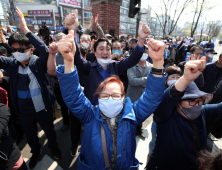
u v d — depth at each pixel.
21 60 1.61
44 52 1.65
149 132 2.73
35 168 1.95
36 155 2.02
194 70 0.81
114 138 0.99
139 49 1.65
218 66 2.52
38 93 1.77
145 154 2.23
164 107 1.05
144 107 1.03
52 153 2.17
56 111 3.43
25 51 1.58
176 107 1.22
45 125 1.91
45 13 31.77
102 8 3.96
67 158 2.12
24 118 1.79
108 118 1.03
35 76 1.71
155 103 0.97
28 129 1.84
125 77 2.88
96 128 1.01
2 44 3.16
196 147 1.14
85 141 1.04
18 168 1.33
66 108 2.73
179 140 1.14
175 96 0.95
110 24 4.17
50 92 1.92
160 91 0.94
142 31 1.56
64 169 1.95
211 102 2.10
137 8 4.08
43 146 2.33
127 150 0.99
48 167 1.98
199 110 1.13
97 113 1.05
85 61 1.81
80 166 1.03
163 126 1.21
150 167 1.42
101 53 1.69
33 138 1.92
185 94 1.10
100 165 0.97
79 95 0.96
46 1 32.59
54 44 1.52
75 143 2.14
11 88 1.71
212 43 6.76
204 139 1.19
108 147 0.97
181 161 1.17
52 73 1.66
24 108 1.75
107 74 1.80
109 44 1.74
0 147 1.17
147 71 2.53
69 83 0.89
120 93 1.01
